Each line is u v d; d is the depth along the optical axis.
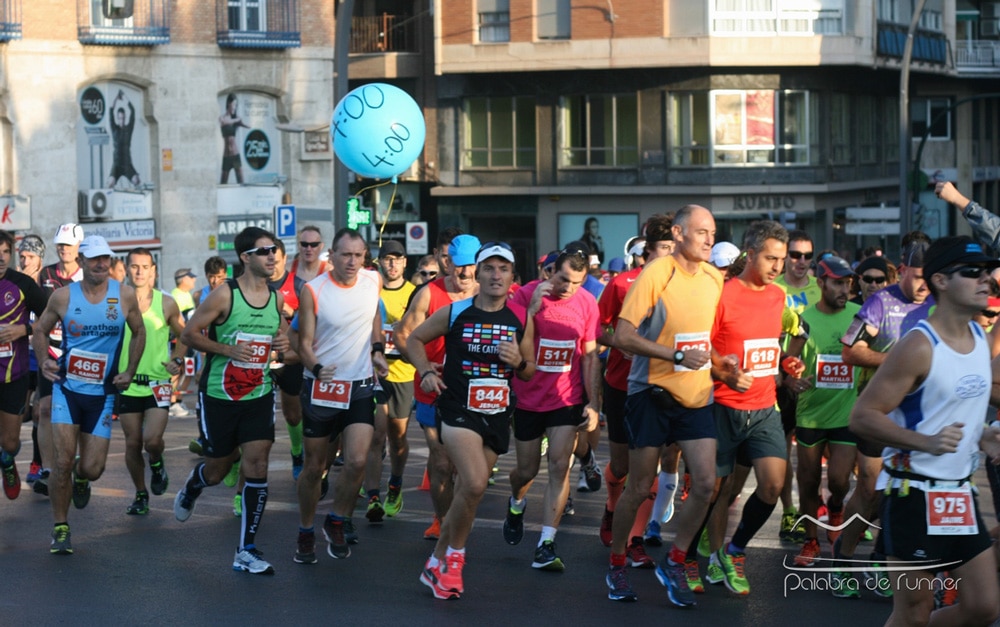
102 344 9.82
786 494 10.30
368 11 44.78
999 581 6.26
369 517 11.06
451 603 8.34
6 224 30.23
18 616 7.96
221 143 34.50
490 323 8.25
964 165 52.75
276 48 34.81
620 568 8.46
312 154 36.03
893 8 44.97
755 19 40.84
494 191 43.31
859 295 12.65
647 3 40.75
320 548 10.03
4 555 9.68
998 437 6.03
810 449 9.32
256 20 34.75
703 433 8.14
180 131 33.59
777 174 41.88
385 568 9.33
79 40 31.62
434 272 12.59
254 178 35.19
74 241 13.48
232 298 9.07
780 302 8.52
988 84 54.09
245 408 9.19
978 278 5.82
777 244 8.30
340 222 24.88
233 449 9.39
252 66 34.75
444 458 10.07
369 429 9.28
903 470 6.01
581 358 9.30
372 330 9.33
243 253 9.09
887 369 5.91
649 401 8.18
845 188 43.72
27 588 8.67
